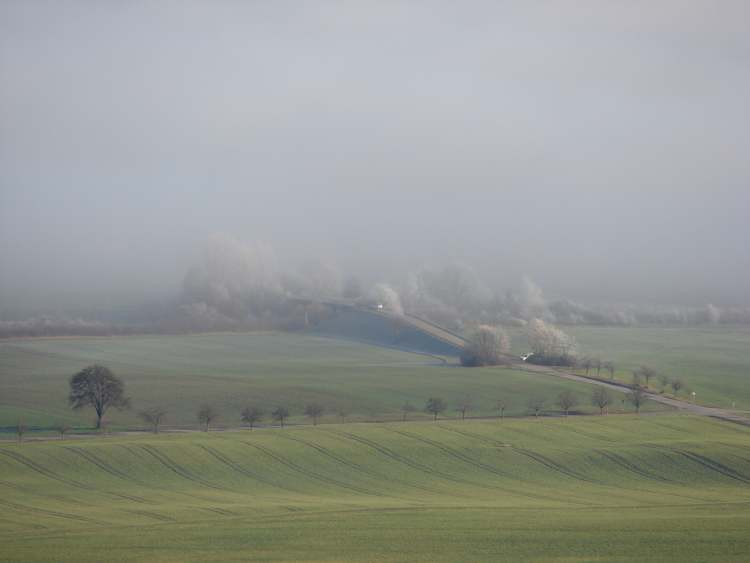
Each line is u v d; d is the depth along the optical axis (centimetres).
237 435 10606
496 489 8519
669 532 6041
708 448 9912
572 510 7062
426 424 11556
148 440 10194
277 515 6812
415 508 7125
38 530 6297
